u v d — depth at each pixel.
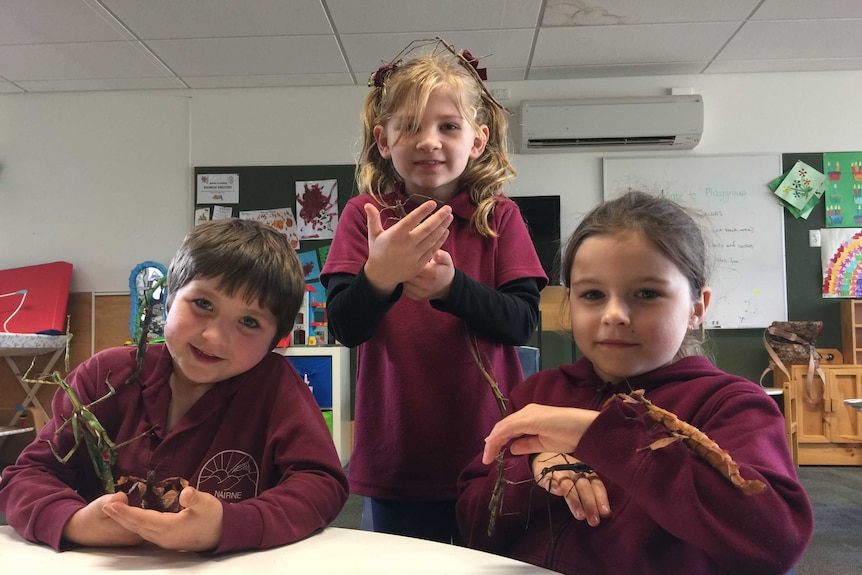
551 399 0.86
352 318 0.81
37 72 3.37
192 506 0.57
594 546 0.69
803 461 3.21
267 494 0.66
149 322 0.84
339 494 0.72
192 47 3.08
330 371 2.81
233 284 0.74
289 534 0.63
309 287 3.24
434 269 0.78
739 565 0.51
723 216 3.45
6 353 3.36
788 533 0.52
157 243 3.60
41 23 2.83
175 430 0.77
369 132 1.06
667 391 0.74
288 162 3.58
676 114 3.37
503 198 1.05
